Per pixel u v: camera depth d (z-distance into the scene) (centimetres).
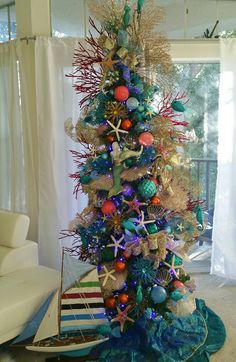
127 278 202
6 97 316
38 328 187
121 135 197
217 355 200
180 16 304
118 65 195
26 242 255
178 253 206
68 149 299
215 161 342
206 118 332
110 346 200
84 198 306
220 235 300
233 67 283
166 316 204
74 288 191
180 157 206
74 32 308
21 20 300
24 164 312
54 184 299
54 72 290
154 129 196
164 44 202
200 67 320
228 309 253
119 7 199
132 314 205
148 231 196
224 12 311
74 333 190
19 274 235
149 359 192
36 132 304
